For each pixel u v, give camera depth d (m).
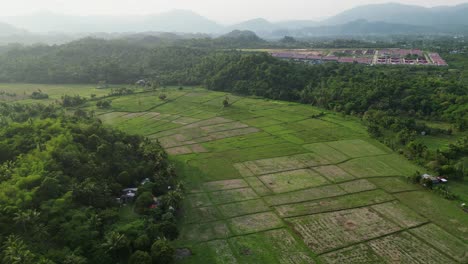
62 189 64.25
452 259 55.12
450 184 82.06
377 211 69.88
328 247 58.53
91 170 73.19
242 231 63.56
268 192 78.88
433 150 100.81
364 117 133.00
